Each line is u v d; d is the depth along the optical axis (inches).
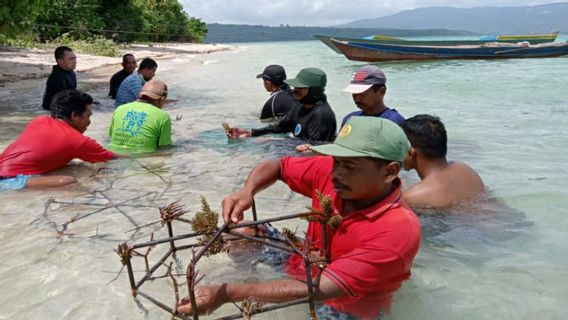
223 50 1408.7
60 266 120.1
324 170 105.8
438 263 118.8
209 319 94.8
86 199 168.2
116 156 210.8
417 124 150.7
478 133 264.2
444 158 152.3
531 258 121.7
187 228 142.6
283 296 85.6
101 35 1071.6
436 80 543.8
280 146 230.4
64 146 191.3
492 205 149.5
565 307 101.0
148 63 343.6
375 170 86.0
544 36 1033.5
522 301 103.2
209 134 264.2
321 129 230.4
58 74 334.3
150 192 175.6
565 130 268.5
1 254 126.6
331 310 94.3
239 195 104.4
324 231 93.3
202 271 114.0
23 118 310.7
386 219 87.7
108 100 392.5
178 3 1566.2
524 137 253.4
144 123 227.0
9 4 385.7
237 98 410.6
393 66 761.0
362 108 193.3
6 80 492.4
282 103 281.0
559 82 497.7
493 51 823.7
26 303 104.0
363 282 84.5
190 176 193.3
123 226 144.7
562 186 174.2
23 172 185.5
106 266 119.4
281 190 176.6
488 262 119.6
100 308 101.3
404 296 103.5
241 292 86.4
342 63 853.2
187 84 510.9
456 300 103.3
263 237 108.7
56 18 985.5
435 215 142.9
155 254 124.6
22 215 153.2
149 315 98.4
